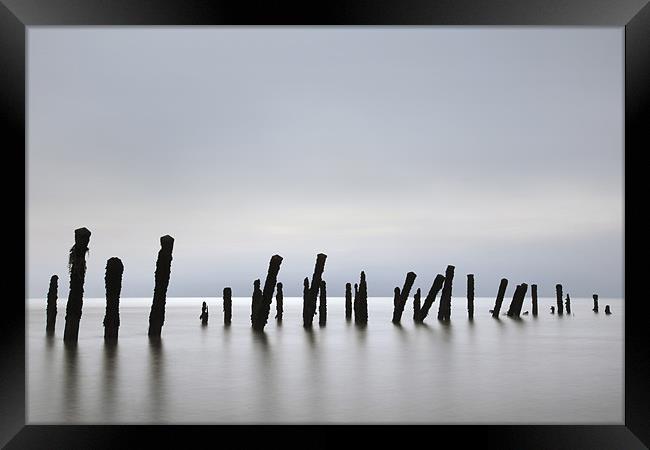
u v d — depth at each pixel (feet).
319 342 64.80
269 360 50.42
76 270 61.72
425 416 29.78
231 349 57.67
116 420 29.12
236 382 39.68
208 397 34.78
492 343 63.57
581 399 34.06
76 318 61.72
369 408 31.71
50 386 38.27
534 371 44.47
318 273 85.66
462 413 30.50
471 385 38.75
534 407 31.89
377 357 52.21
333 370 45.16
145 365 47.29
